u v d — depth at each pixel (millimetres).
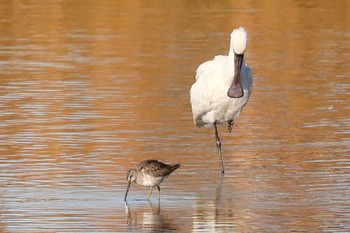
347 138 17703
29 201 14000
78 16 32062
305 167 15844
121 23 30844
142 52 26250
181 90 21703
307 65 24750
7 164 15875
